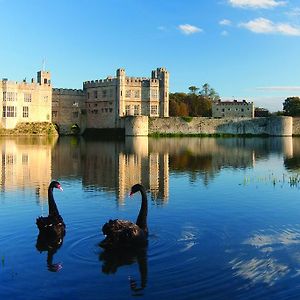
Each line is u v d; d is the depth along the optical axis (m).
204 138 111.81
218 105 169.88
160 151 64.62
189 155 57.56
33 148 68.50
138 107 127.31
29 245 16.98
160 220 20.66
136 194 27.62
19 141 88.81
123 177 35.56
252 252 16.23
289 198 26.33
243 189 29.66
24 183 32.00
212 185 31.50
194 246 16.84
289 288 13.23
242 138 112.75
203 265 14.95
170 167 43.28
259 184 31.94
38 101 121.12
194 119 121.12
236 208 23.38
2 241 17.48
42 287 13.33
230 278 13.92
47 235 18.00
